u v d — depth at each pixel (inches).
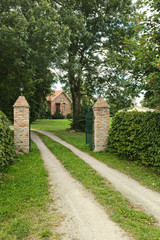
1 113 274.7
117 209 143.6
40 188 181.9
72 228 119.3
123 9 635.5
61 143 473.4
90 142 413.7
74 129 775.7
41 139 537.6
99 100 366.0
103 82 741.3
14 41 389.7
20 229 116.2
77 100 814.5
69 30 501.7
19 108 342.3
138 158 272.8
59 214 136.6
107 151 357.4
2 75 582.9
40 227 120.0
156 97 219.0
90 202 156.1
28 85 624.4
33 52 434.9
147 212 139.6
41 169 243.1
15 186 185.6
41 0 490.3
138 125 267.7
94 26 685.3
